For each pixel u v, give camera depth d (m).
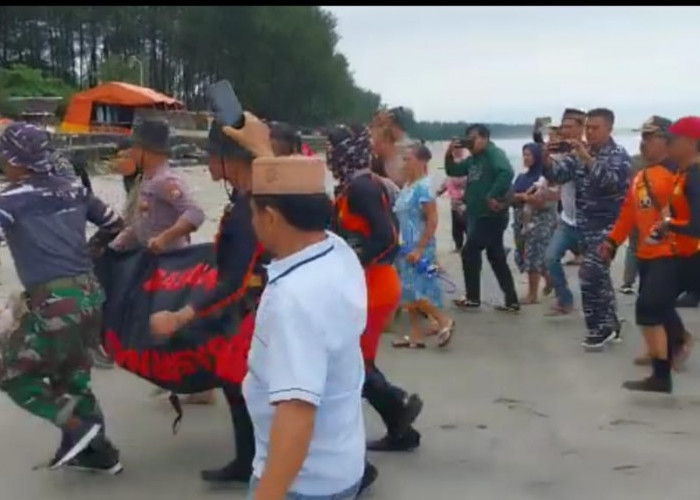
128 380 6.81
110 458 5.04
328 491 2.56
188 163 34.44
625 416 6.05
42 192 4.59
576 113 8.33
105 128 38.00
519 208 10.37
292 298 2.42
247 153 4.20
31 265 4.59
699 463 5.24
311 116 83.81
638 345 7.95
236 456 4.88
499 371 7.15
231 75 78.38
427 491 4.84
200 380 4.62
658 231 6.23
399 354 7.69
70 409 4.77
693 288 6.41
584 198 7.68
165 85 78.50
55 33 74.19
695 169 6.08
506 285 9.36
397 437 5.38
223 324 4.48
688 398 6.43
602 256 7.21
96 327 4.74
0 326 4.70
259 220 2.54
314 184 2.51
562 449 5.47
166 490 4.85
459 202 13.13
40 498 4.76
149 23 76.75
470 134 9.16
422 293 7.77
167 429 5.80
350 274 2.55
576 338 8.23
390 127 5.84
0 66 69.12
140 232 5.17
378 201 4.82
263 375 2.51
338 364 2.49
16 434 5.69
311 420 2.39
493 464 5.23
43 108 42.00
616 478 5.04
